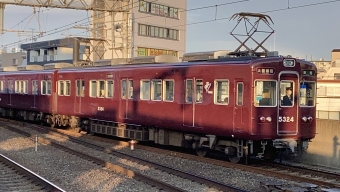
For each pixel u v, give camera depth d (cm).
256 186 1053
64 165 1287
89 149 1653
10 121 2803
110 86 1889
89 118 2058
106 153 1553
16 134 2059
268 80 1280
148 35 4428
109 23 4103
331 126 1380
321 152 1412
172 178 1124
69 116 2303
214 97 1372
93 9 2945
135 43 4281
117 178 1092
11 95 2883
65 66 2512
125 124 1831
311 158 1444
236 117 1299
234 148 1380
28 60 5750
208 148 1498
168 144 1652
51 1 2669
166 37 4653
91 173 1164
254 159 1484
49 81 2388
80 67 2191
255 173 1212
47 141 1755
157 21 4525
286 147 1312
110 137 2197
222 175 1188
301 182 1077
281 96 1309
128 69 1778
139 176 1077
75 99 2155
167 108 1569
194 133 1508
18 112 2917
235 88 1304
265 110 1277
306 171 1248
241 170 1256
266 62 1277
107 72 1903
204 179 1055
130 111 1766
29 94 2625
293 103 1323
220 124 1351
